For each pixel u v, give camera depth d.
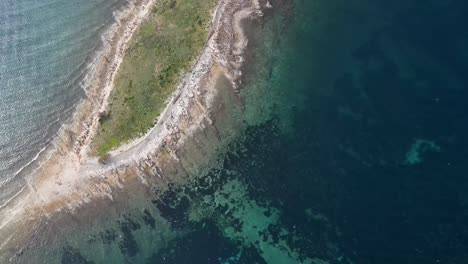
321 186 39.22
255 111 42.44
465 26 40.19
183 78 44.44
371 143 39.28
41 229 43.66
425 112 38.94
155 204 42.00
